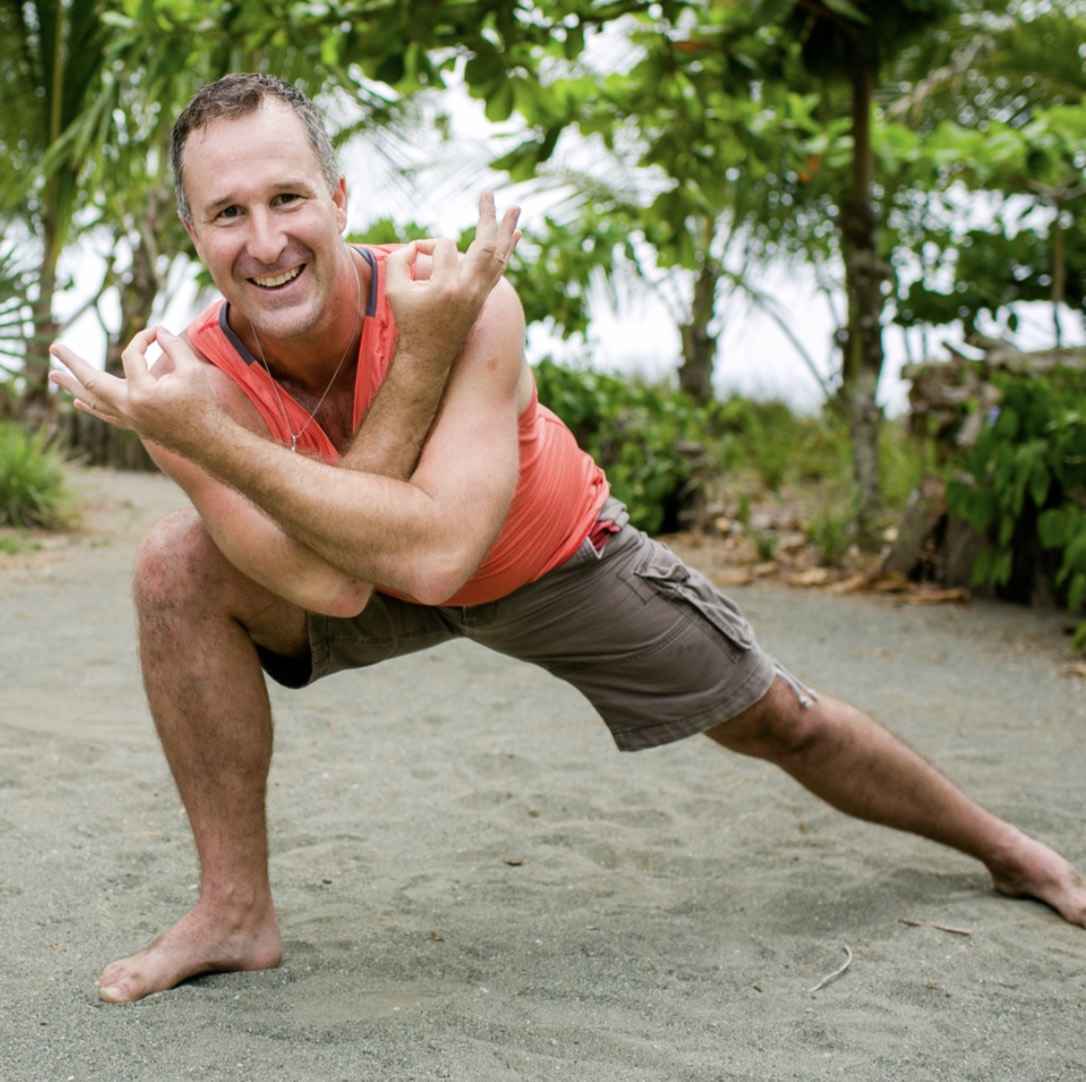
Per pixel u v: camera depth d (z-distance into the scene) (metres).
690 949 2.54
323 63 7.01
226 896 2.33
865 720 2.72
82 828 3.14
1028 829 3.31
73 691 4.52
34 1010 2.15
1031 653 5.58
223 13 6.47
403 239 8.86
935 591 6.82
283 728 4.17
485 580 2.35
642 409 9.20
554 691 4.75
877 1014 2.26
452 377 2.13
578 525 2.40
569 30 6.25
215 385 2.20
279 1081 1.91
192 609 2.26
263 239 2.02
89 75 10.17
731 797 3.54
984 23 10.20
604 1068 1.99
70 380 2.07
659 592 2.48
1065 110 7.98
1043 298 11.96
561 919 2.68
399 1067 1.96
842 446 10.26
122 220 11.94
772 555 7.71
